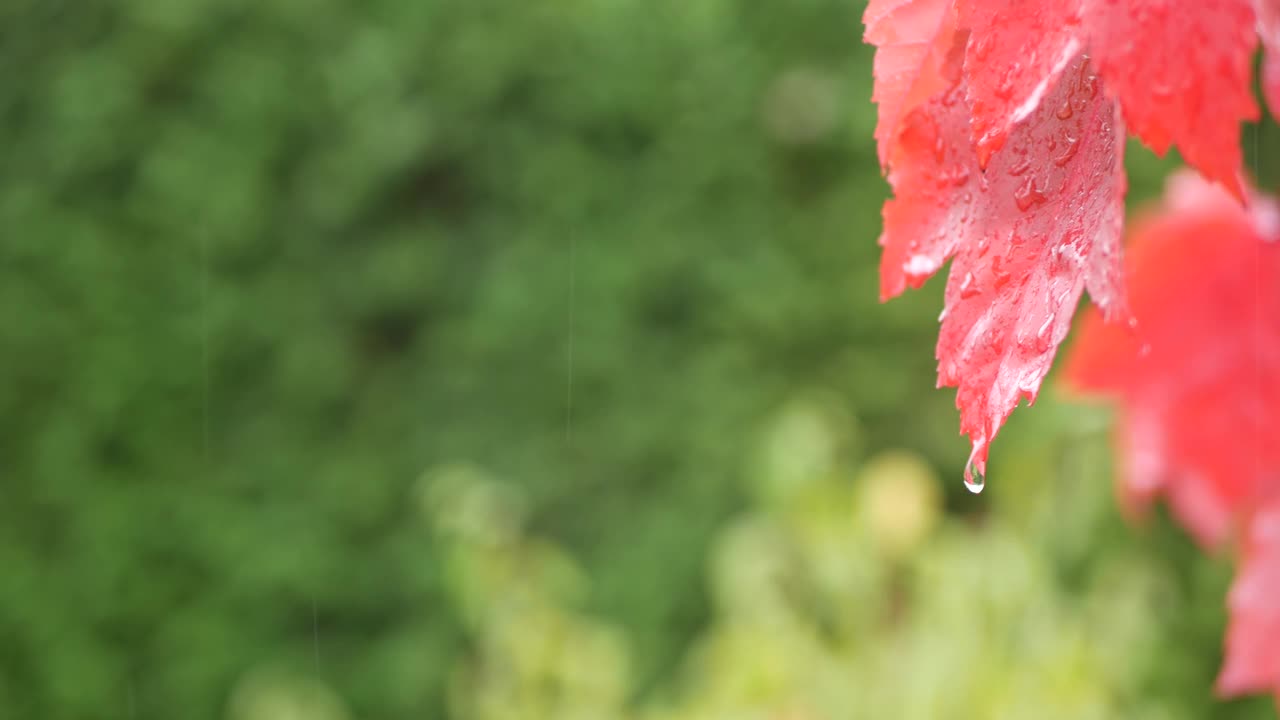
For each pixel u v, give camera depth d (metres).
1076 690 1.70
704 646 2.75
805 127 3.15
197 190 2.98
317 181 3.09
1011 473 1.91
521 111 3.14
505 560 2.17
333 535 2.97
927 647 1.79
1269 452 0.79
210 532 2.91
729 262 3.12
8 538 2.80
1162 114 0.26
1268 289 0.79
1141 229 0.81
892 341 3.11
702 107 3.14
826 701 1.81
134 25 2.97
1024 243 0.29
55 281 2.89
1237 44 0.26
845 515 1.95
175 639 2.84
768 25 3.17
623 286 3.11
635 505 3.02
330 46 3.09
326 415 3.09
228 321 3.00
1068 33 0.27
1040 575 1.82
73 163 2.92
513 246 3.12
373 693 2.83
